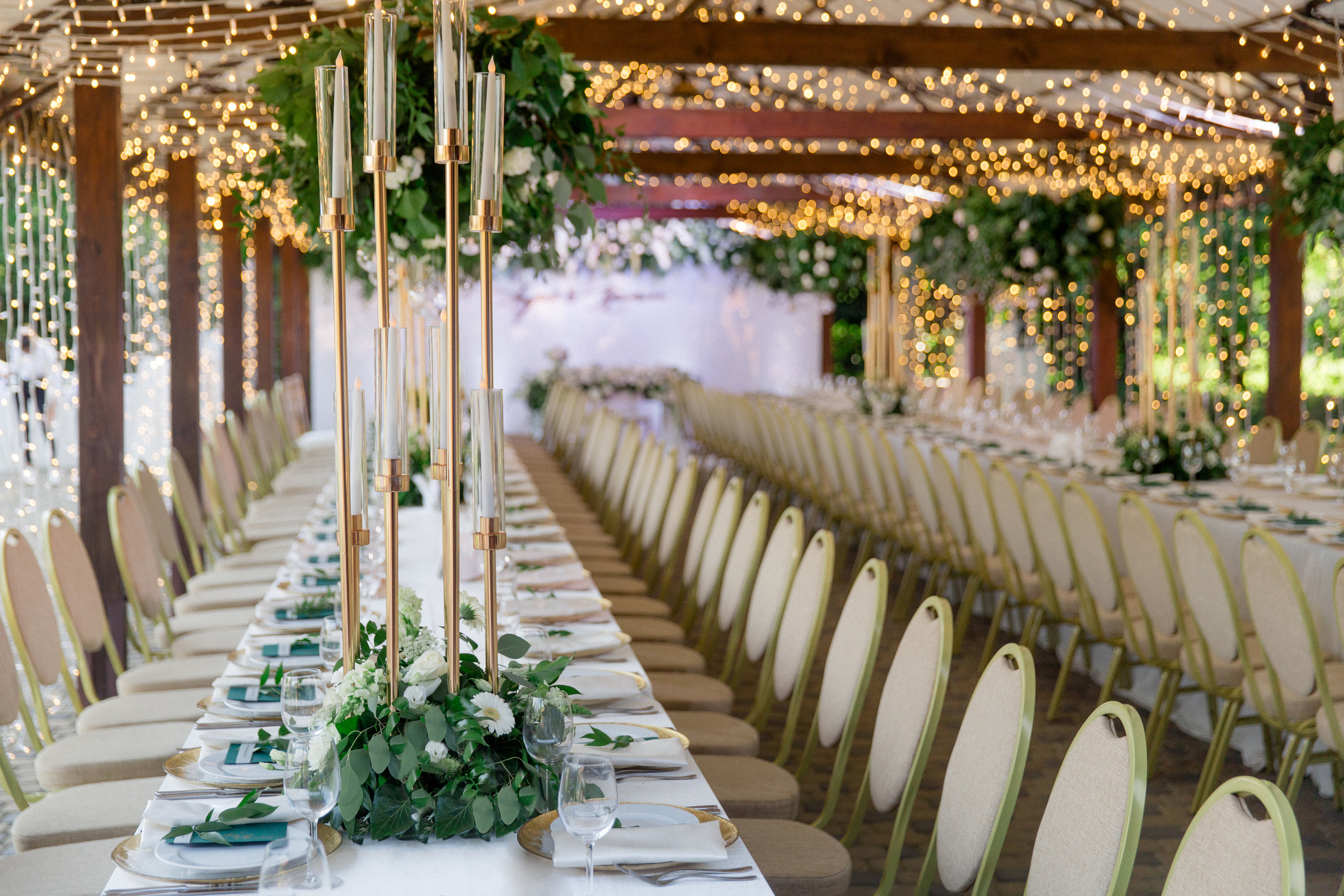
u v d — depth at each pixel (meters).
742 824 2.64
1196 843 1.64
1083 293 12.60
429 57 3.12
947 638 2.46
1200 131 7.94
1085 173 9.99
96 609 3.81
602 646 3.00
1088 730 1.96
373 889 1.74
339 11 5.01
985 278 11.51
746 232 15.28
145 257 7.13
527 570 3.97
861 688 2.82
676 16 7.47
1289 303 8.45
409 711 1.96
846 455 7.17
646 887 1.75
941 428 9.45
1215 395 10.45
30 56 4.78
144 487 4.92
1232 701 3.87
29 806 2.72
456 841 1.92
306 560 4.09
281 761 2.08
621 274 15.52
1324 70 6.34
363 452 2.04
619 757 2.24
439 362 2.08
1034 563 4.97
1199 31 6.62
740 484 4.47
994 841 2.07
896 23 7.43
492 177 2.00
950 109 9.20
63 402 5.88
